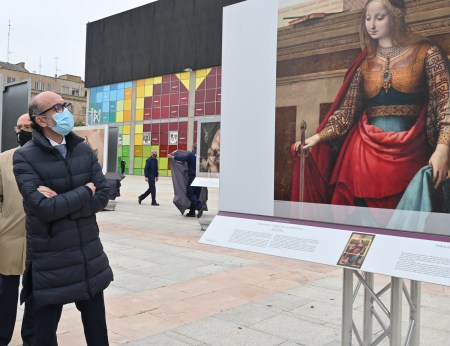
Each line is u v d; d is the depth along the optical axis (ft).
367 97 8.47
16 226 10.16
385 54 8.20
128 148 135.95
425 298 15.33
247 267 19.08
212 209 42.16
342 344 9.55
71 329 11.93
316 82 9.26
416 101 7.80
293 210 9.58
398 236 7.72
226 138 10.85
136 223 32.30
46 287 7.68
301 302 14.42
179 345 10.96
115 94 139.85
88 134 37.70
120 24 136.26
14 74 236.22
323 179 9.12
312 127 9.32
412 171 7.84
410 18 7.86
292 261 20.30
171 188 75.87
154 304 14.03
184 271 18.26
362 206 8.50
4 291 10.28
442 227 7.43
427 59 7.65
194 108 118.42
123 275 17.49
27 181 7.59
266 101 10.11
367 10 8.45
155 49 126.72
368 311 9.82
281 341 11.28
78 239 7.88
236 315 13.14
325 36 9.11
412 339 9.09
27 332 10.50
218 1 112.27
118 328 11.99
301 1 9.50
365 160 8.47
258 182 10.23
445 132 7.41
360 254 7.86
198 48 116.47
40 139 7.86
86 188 7.81
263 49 10.17
